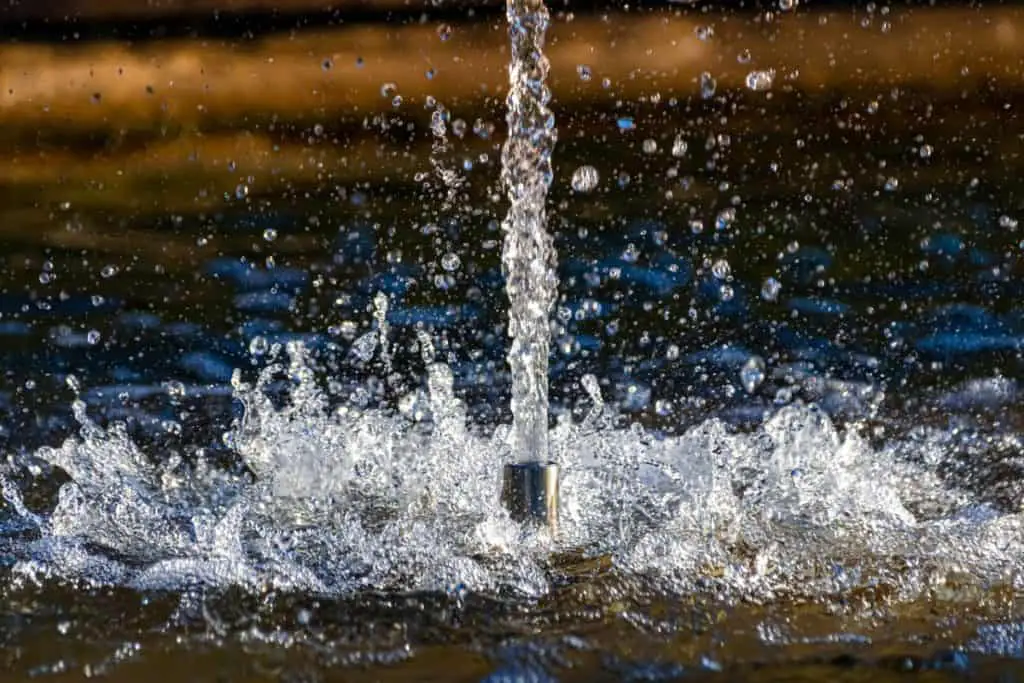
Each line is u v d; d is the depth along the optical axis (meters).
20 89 25.38
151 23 27.17
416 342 11.70
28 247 16.62
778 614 5.61
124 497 7.38
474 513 7.02
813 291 13.75
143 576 6.14
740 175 20.27
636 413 9.52
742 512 6.86
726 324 12.36
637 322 12.41
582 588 5.93
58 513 7.01
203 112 24.91
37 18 26.83
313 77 25.70
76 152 23.17
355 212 18.42
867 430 8.88
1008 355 11.19
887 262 14.95
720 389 10.17
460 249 15.81
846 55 24.66
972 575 6.02
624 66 24.94
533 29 8.16
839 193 18.84
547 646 5.33
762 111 23.77
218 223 18.06
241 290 14.11
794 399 9.84
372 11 26.67
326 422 8.09
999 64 23.95
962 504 7.21
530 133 8.08
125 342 12.02
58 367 11.16
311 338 12.07
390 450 7.75
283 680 5.05
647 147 10.38
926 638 5.36
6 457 8.49
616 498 7.14
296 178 21.25
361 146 23.45
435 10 26.22
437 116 10.38
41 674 5.12
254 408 8.41
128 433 8.98
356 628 5.53
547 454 7.13
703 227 16.95
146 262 15.64
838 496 7.11
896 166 20.45
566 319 12.52
